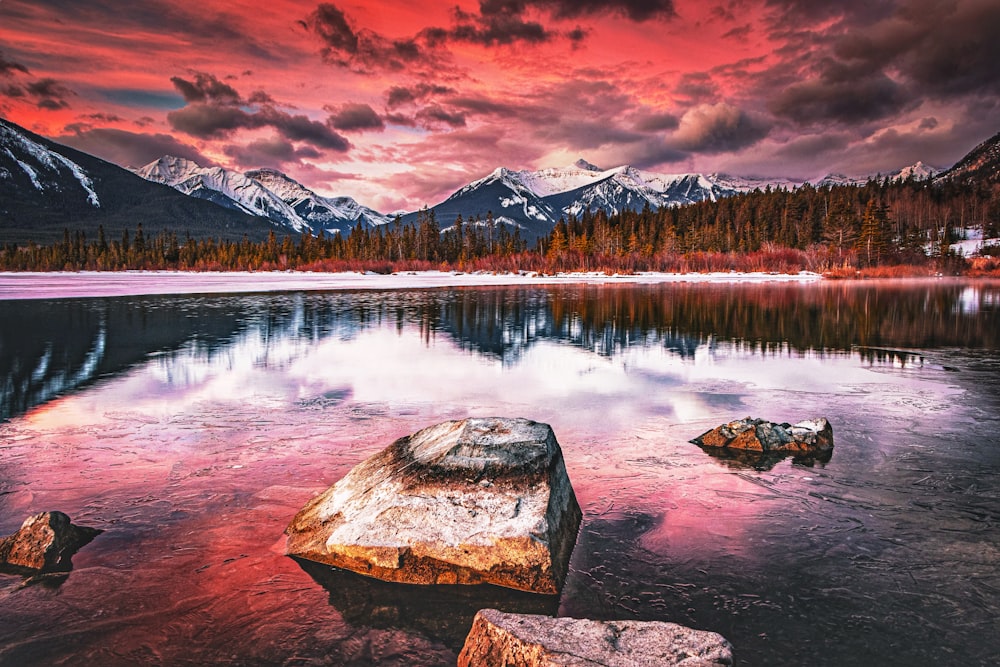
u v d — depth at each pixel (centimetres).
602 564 476
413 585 446
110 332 2048
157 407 993
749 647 376
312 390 1131
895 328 2208
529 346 1759
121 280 6406
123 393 1100
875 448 777
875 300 3619
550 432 571
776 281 6956
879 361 1486
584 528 539
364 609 415
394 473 526
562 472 554
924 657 366
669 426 884
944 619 404
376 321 2494
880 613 411
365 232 12225
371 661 361
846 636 387
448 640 383
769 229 11969
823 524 550
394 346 1753
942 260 8169
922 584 447
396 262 10856
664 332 2125
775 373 1320
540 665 317
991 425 884
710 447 782
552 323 2434
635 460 727
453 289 5241
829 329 2192
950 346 1748
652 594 434
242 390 1130
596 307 3250
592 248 10956
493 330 2186
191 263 11288
